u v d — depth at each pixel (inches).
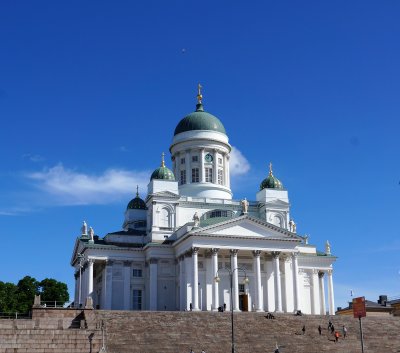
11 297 5492.1
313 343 3297.2
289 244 4552.2
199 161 5329.7
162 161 5054.1
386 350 3280.0
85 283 4734.3
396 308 5620.1
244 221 4475.9
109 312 3503.9
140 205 5280.5
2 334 2768.2
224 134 5487.2
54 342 2815.0
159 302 4608.8
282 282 4670.3
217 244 4399.6
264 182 5270.7
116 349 2915.8
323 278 5078.7
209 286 4436.5
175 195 4891.7
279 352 2942.9
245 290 4510.3
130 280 4709.6
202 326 3388.3
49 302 5625.0
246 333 3351.4
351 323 3700.8
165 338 3127.5
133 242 4877.0
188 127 5413.4
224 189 5295.3
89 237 4965.6
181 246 4539.9
